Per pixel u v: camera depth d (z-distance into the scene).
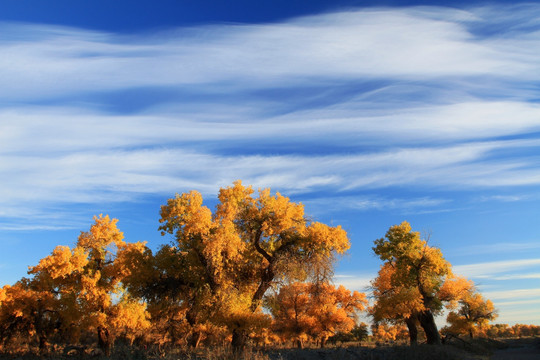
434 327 32.44
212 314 26.08
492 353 30.23
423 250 34.38
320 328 53.19
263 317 25.11
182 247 27.34
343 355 21.52
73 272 33.72
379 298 35.09
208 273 26.73
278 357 20.16
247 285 29.28
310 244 28.02
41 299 33.44
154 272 27.45
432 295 33.50
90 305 33.12
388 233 36.09
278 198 28.55
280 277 28.05
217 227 26.98
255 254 29.11
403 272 34.03
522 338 48.75
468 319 45.97
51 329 35.06
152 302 29.06
